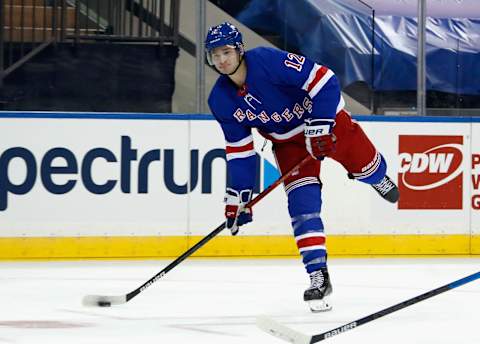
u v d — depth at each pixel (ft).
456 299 43.70
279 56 37.47
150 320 37.88
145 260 60.75
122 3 80.53
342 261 60.59
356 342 32.50
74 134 60.70
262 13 85.40
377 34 85.71
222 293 46.44
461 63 86.02
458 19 86.84
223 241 62.08
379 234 63.31
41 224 60.59
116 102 79.56
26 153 60.34
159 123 61.31
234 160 40.34
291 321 37.81
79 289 48.08
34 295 45.85
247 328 35.83
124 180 61.11
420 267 57.72
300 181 39.83
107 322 37.37
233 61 36.60
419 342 32.53
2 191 60.18
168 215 61.46
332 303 43.06
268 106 38.45
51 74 78.18
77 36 78.84
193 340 33.01
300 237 39.32
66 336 33.88
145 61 79.66
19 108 77.87
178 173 61.57
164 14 80.89
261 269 56.44
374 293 46.57
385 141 63.26
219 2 85.35
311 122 37.55
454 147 64.03
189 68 80.59
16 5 79.66
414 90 85.71
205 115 61.67
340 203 62.75
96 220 60.95
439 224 63.93
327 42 85.20
